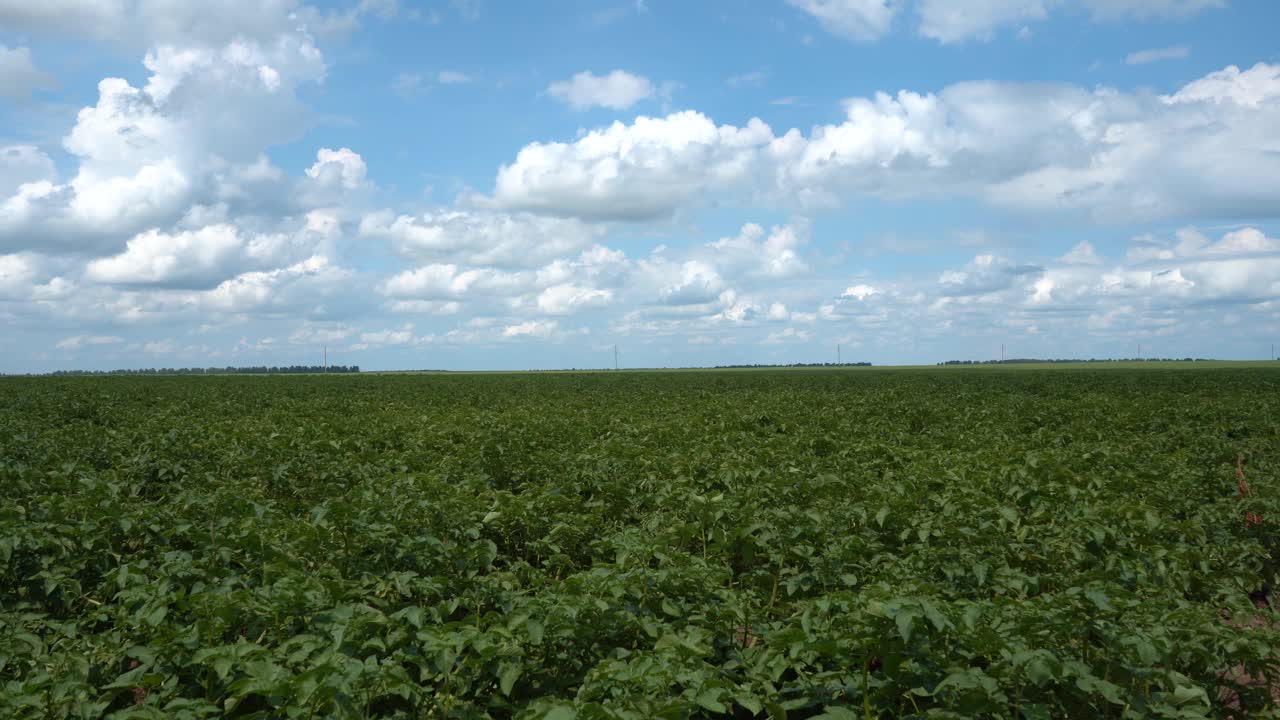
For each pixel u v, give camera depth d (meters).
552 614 6.95
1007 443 19.33
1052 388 44.53
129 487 14.29
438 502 10.93
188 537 9.71
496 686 6.92
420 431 21.47
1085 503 12.09
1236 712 6.95
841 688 6.59
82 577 9.61
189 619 7.58
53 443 17.69
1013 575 8.94
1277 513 11.27
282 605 7.21
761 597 9.66
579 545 11.40
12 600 8.77
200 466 15.80
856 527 10.87
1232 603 8.71
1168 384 48.19
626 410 29.91
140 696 7.31
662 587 8.10
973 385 49.34
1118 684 6.67
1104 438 21.19
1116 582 8.91
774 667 6.74
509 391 47.88
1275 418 24.56
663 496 12.34
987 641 6.17
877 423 23.89
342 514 10.05
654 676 5.85
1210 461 16.83
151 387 51.59
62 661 6.35
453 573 9.09
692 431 21.66
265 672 5.93
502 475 16.50
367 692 5.90
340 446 18.69
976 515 11.16
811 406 30.91
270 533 9.61
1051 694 6.61
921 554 9.13
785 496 12.95
